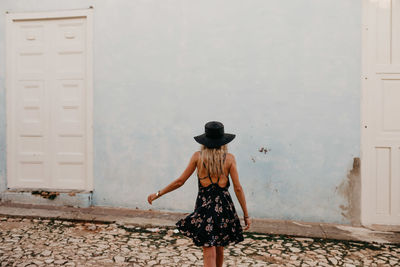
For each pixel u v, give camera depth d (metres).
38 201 5.82
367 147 5.07
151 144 5.63
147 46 5.62
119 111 5.73
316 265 3.68
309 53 5.17
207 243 2.79
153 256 3.82
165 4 5.55
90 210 5.54
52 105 5.98
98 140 5.80
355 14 5.05
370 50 5.05
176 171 5.57
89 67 5.81
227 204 2.96
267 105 5.29
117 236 4.47
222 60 5.40
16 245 4.07
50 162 5.99
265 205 5.31
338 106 5.11
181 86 5.53
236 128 5.38
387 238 4.48
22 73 6.05
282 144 5.25
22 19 5.98
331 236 4.51
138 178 5.68
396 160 5.03
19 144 6.07
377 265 3.70
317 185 5.18
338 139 5.12
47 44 5.98
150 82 5.62
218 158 2.95
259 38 5.29
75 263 3.58
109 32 5.73
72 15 5.83
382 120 5.05
